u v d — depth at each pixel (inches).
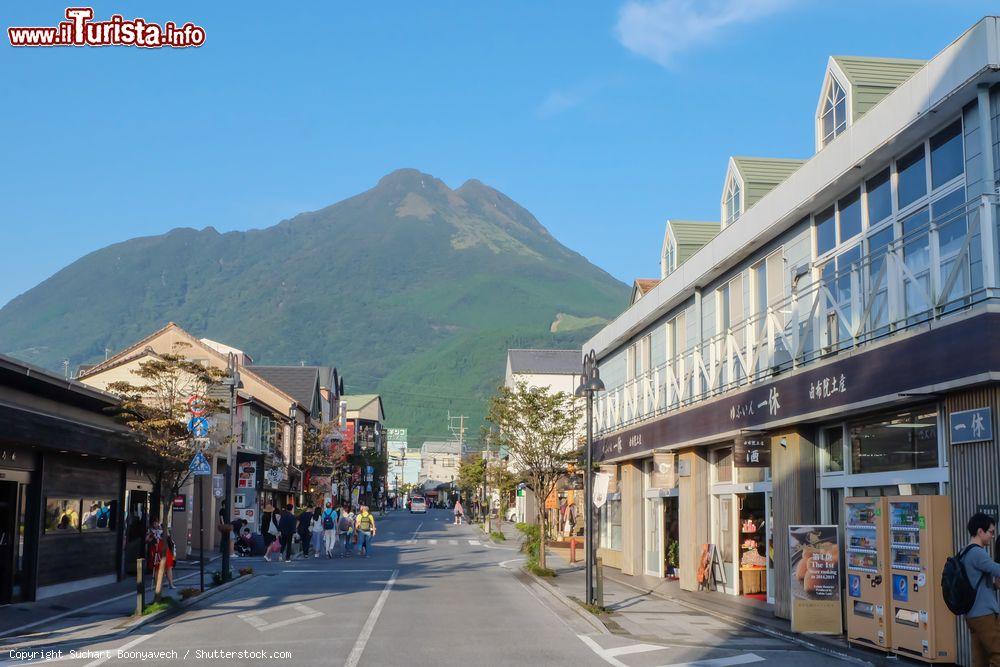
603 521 1419.8
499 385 1280.8
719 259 887.1
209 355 1916.8
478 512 3216.0
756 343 778.8
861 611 533.0
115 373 1707.7
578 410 1253.7
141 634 605.9
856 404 546.9
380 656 510.9
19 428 730.2
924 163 572.1
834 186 665.0
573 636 605.3
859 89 713.6
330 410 3201.3
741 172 927.0
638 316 1177.4
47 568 837.2
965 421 461.4
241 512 1691.7
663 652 537.6
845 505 558.3
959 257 469.1
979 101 507.5
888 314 556.4
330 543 1441.9
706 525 905.5
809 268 720.3
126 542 1066.1
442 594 869.8
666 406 1029.2
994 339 428.5
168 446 889.5
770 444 711.1
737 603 776.3
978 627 380.5
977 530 387.2
